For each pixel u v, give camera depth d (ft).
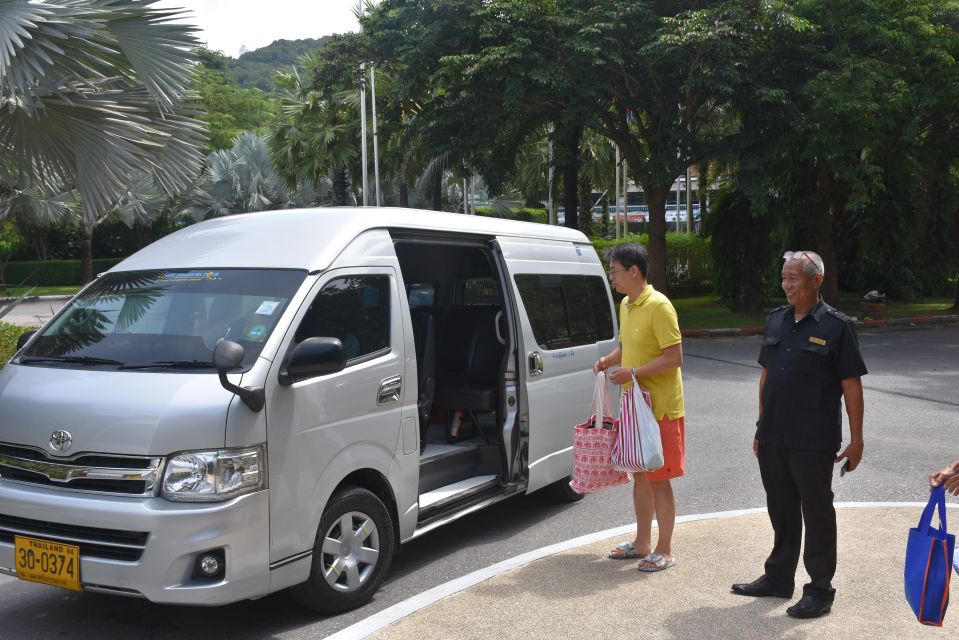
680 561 16.12
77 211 94.27
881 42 58.03
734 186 69.62
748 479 23.43
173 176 31.50
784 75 60.23
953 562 11.18
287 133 101.81
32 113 26.99
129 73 30.42
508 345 19.21
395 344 15.98
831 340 13.28
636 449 15.33
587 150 117.29
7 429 13.69
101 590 12.73
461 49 58.85
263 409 13.15
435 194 94.22
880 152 67.77
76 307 15.76
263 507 13.03
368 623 13.42
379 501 15.31
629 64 58.65
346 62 76.79
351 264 15.58
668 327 15.46
